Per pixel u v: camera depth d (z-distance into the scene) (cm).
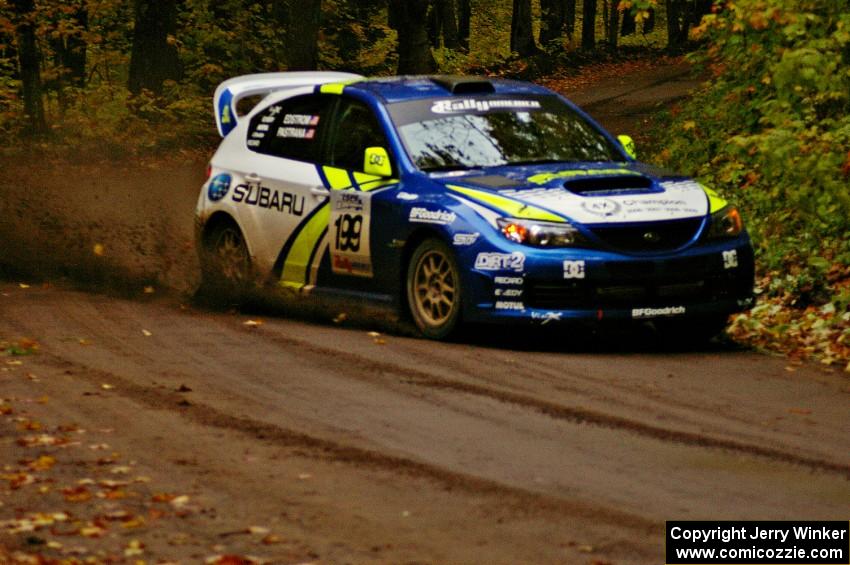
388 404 1451
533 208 1770
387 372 1614
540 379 1593
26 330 1872
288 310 2088
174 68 5694
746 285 1845
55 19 6003
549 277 1734
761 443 1310
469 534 1021
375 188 1936
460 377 1594
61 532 1033
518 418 1395
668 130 3638
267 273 2134
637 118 5575
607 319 1752
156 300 2178
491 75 8181
